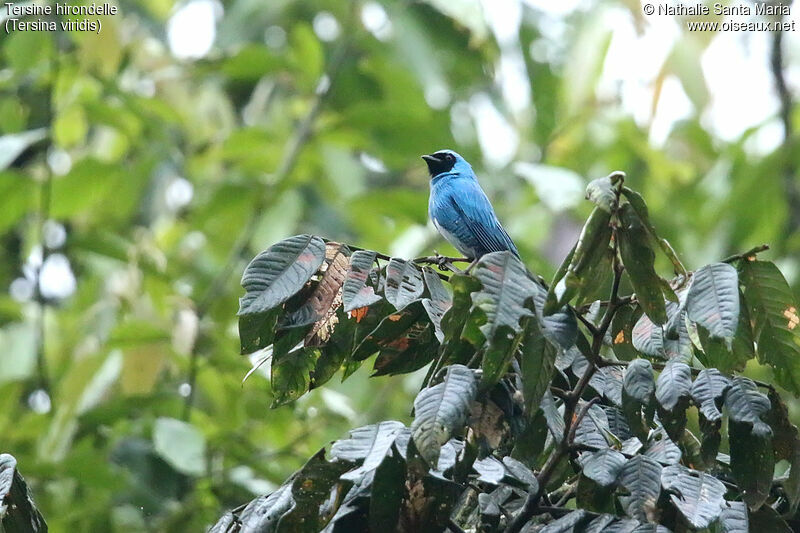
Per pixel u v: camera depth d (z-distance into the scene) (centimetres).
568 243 1567
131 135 1339
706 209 1488
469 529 563
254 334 550
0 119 1349
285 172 1295
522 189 1573
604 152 1588
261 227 1350
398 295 522
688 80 1291
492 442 500
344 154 1348
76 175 1239
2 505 524
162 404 1080
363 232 1325
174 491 1061
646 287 506
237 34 1591
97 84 1355
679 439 546
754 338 535
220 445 1074
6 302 1252
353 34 1377
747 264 530
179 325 1090
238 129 1352
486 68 1411
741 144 1504
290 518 504
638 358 563
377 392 1300
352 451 470
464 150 1497
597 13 1350
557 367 545
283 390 575
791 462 534
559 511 520
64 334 1238
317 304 544
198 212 1313
